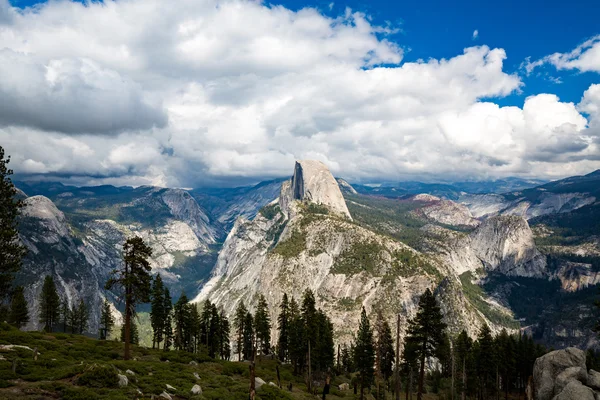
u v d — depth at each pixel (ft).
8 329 194.08
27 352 126.31
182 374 145.48
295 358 291.17
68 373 102.99
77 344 187.93
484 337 275.39
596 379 103.65
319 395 212.84
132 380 115.24
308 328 249.96
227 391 132.46
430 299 180.96
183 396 115.24
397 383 195.31
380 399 238.68
